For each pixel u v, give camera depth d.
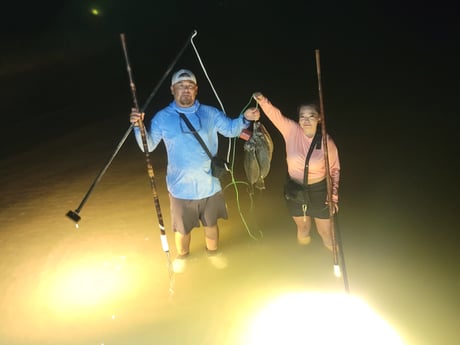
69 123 10.28
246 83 11.45
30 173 7.49
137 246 5.15
